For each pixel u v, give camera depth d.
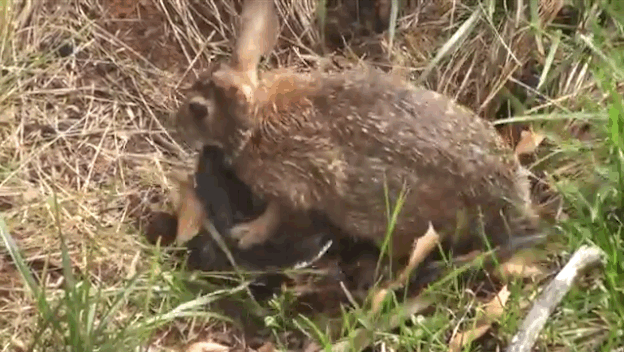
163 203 4.53
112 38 5.09
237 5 5.13
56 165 4.65
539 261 4.09
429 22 5.04
